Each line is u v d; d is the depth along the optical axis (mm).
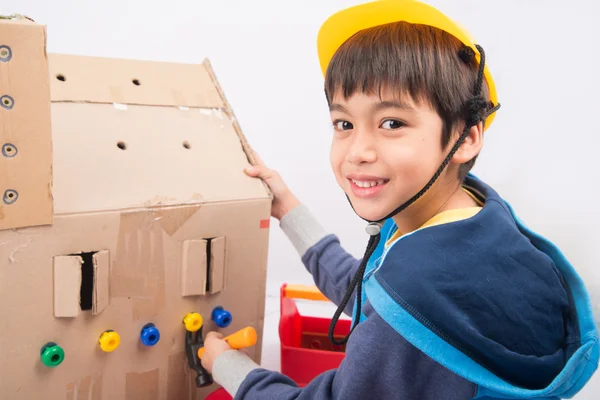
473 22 1326
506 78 1302
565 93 1229
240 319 860
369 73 533
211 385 866
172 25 1437
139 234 716
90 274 713
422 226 592
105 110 808
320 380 626
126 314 735
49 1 1365
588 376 521
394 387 538
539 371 507
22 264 642
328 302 1415
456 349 492
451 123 546
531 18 1254
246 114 1501
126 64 896
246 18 1443
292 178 1529
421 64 528
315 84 1472
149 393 792
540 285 537
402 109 529
